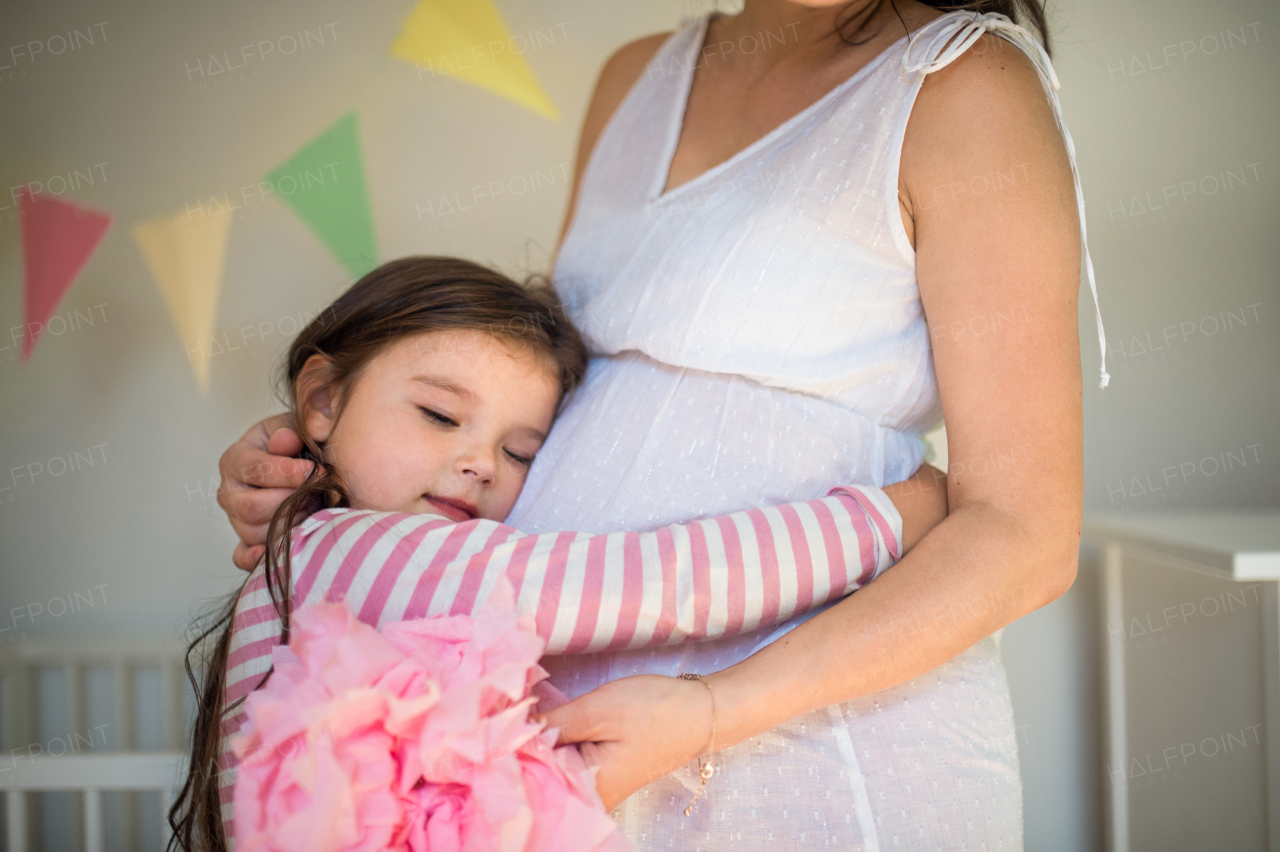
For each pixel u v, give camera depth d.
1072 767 1.40
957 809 0.61
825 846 0.58
